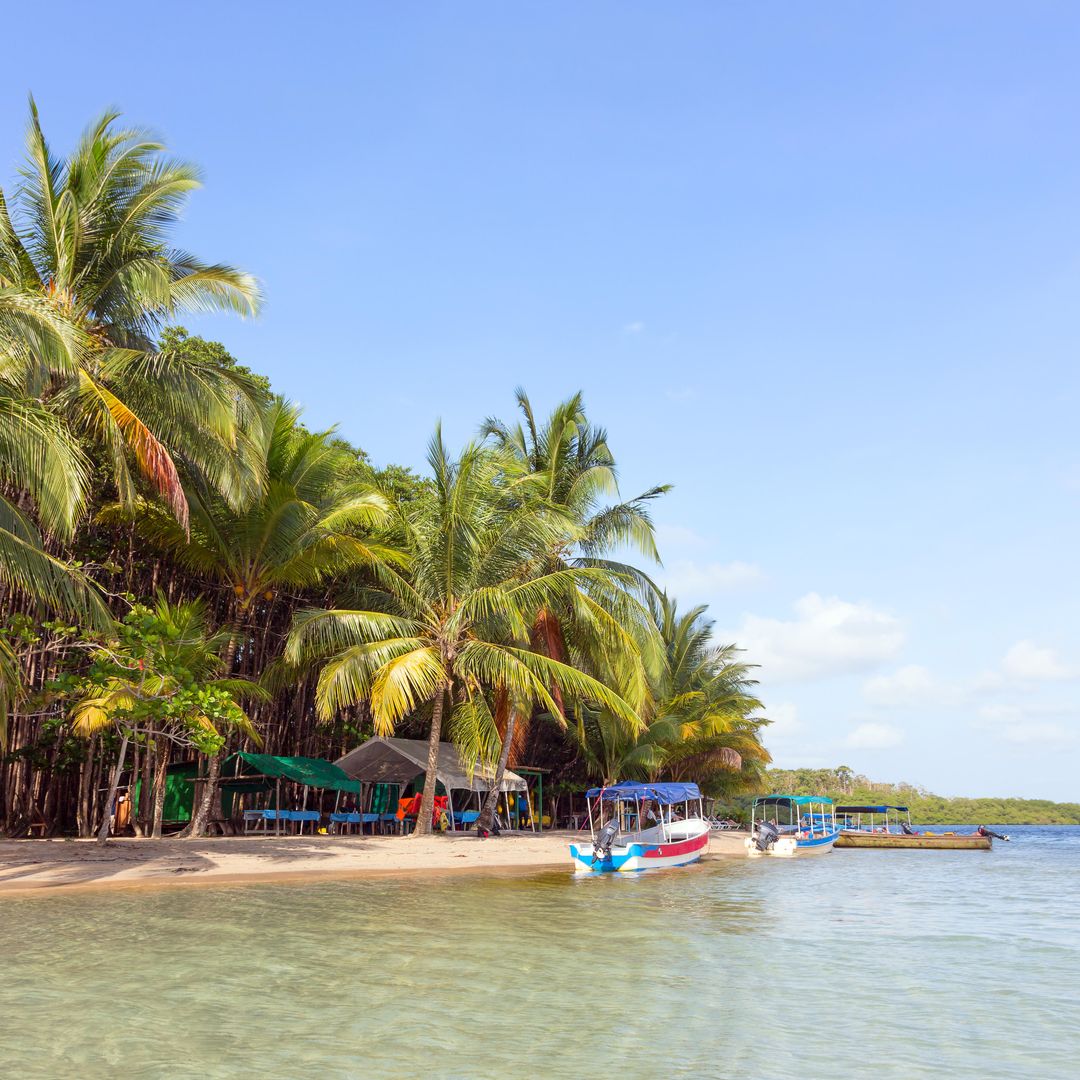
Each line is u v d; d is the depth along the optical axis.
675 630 45.94
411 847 25.97
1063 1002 9.26
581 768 45.81
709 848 37.28
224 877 18.98
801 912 16.84
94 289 21.03
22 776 25.42
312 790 34.19
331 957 10.45
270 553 26.19
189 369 20.00
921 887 24.39
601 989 9.19
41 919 12.88
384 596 29.41
